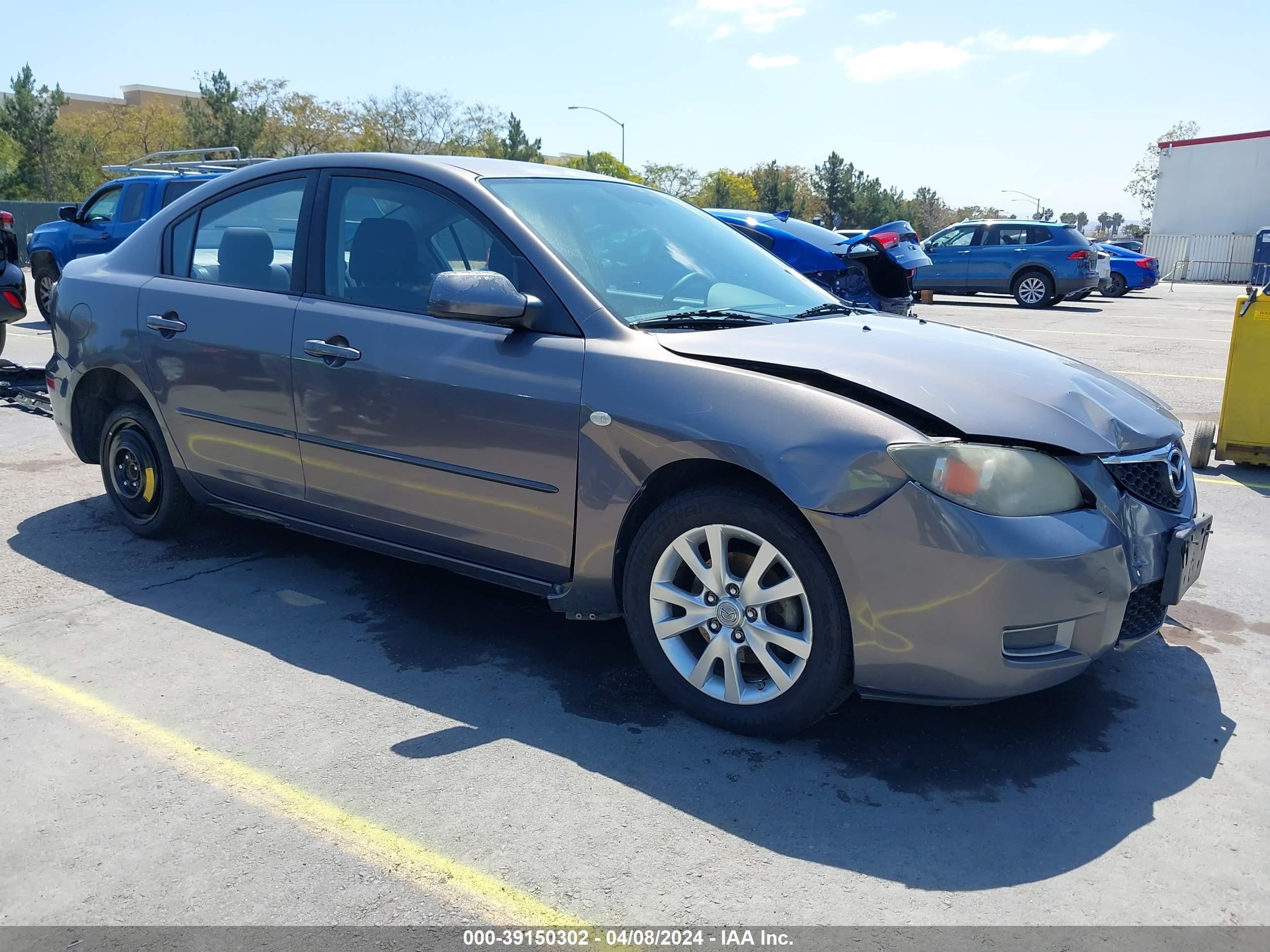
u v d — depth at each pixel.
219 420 4.17
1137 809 2.73
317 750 2.98
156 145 55.75
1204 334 14.67
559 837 2.57
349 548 4.77
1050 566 2.69
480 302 3.16
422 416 3.50
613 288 3.40
